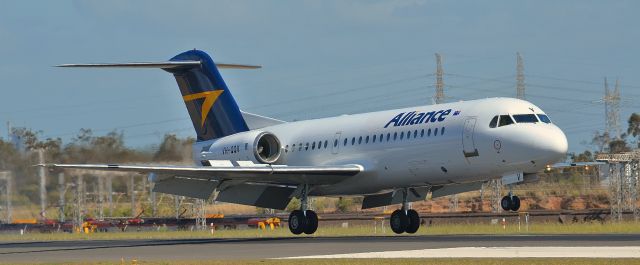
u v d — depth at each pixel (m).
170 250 110.75
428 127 125.88
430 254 93.81
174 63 149.12
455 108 125.69
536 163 119.31
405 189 134.50
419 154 126.31
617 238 112.75
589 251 91.69
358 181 133.75
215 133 151.00
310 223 136.25
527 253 91.88
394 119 131.00
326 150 137.62
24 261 101.19
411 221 137.50
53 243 143.25
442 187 135.00
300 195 137.62
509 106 121.88
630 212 199.38
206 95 150.88
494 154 120.31
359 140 133.62
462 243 107.88
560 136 119.50
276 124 149.12
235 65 155.12
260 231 181.88
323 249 105.06
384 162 130.12
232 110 149.12
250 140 142.75
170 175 132.62
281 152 143.88
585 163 142.88
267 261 90.94
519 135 118.69
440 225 188.62
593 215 198.88
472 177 124.88
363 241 117.38
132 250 113.25
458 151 122.81
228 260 93.38
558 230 153.12
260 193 140.62
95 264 92.81
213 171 128.50
